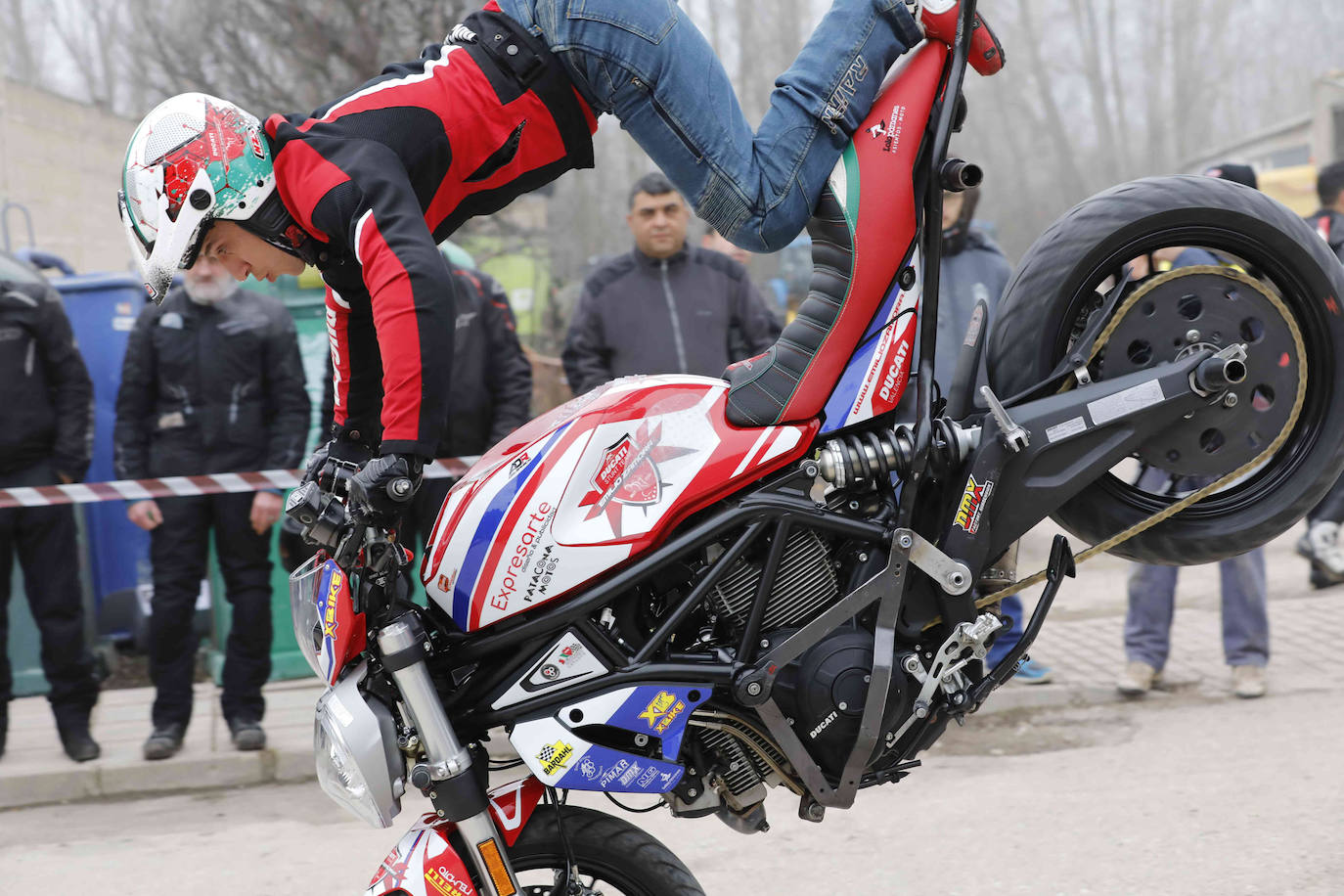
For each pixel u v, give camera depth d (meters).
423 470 1.91
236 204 1.99
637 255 4.45
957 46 2.13
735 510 2.06
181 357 4.45
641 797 3.85
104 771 4.29
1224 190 2.27
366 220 1.90
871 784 2.20
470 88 2.08
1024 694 4.71
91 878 3.48
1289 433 2.28
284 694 5.15
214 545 4.60
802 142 2.12
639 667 2.05
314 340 5.09
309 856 3.58
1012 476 2.17
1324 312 2.24
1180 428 2.23
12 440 4.38
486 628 2.08
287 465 4.56
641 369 4.39
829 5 2.20
